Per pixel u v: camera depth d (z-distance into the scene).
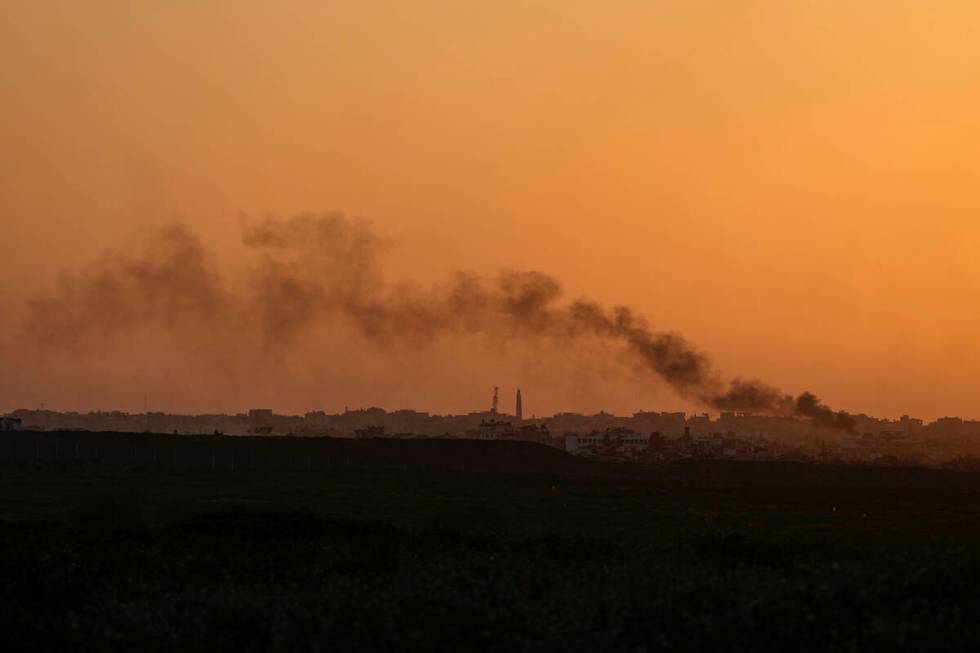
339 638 45.12
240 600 53.66
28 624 51.38
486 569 60.78
